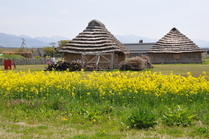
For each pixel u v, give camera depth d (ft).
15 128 23.99
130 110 29.91
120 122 26.35
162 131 23.36
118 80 36.35
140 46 267.59
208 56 247.29
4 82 36.45
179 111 26.84
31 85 36.37
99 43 94.68
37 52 272.72
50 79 38.86
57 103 31.63
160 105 31.53
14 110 30.45
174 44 128.57
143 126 24.68
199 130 23.38
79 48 93.97
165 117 26.20
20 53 212.64
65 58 97.50
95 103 32.63
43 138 21.06
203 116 28.04
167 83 35.63
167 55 128.16
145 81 36.60
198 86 35.42
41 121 27.02
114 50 91.40
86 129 24.26
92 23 100.53
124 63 81.87
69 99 33.71
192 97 33.88
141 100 32.83
